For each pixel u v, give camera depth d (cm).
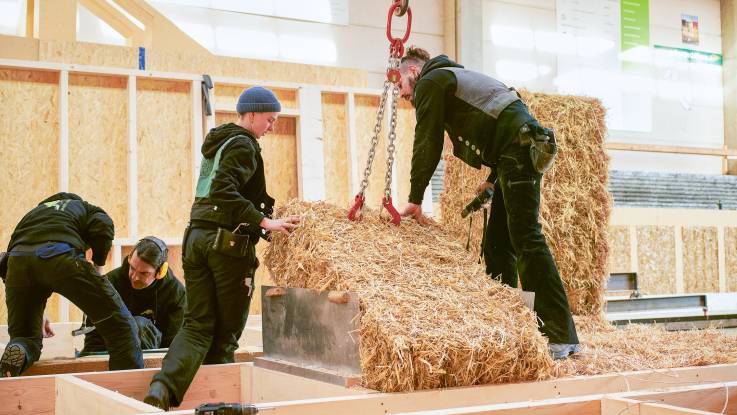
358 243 326
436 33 1130
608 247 582
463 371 280
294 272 328
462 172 590
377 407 257
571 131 577
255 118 362
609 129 1230
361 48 1056
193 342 334
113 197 618
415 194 355
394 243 334
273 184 678
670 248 965
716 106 1334
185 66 662
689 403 238
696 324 889
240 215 332
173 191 637
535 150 334
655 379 318
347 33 1047
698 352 361
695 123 1309
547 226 557
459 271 329
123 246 612
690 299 924
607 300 854
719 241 998
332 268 306
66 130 602
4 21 807
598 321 530
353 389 280
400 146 729
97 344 462
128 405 224
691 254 980
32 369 399
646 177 1142
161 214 630
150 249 424
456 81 350
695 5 1330
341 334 297
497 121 344
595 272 576
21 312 392
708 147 1314
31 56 615
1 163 590
